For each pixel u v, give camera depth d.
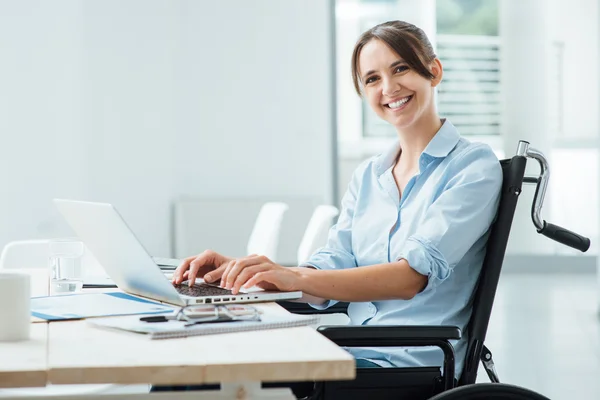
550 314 5.16
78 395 1.12
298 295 1.48
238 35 6.61
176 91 6.51
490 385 1.38
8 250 2.65
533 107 6.76
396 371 1.57
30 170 4.50
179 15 6.49
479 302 1.65
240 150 6.64
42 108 4.62
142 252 1.38
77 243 1.72
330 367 1.00
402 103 1.86
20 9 4.41
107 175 5.52
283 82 6.68
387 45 1.85
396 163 1.98
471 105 6.75
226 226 6.46
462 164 1.77
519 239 6.79
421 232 1.66
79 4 5.09
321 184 6.75
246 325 1.18
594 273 6.79
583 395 3.34
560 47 6.75
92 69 5.30
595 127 6.76
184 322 1.20
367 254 1.91
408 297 1.62
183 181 6.55
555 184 6.76
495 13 6.75
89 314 1.30
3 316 1.11
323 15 6.70
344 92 6.76
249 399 1.12
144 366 0.97
